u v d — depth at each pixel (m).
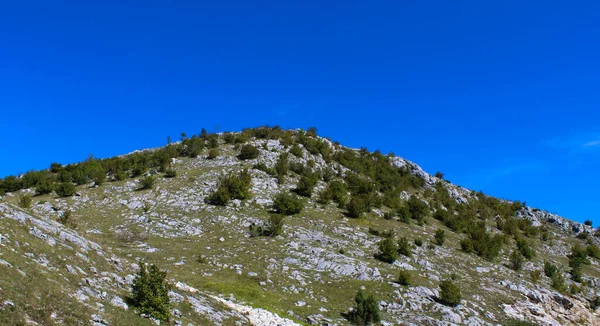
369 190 70.56
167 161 71.31
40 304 17.28
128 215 50.72
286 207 55.12
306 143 86.75
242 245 44.34
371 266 41.84
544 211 90.88
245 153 75.94
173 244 43.06
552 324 37.91
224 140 87.50
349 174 77.00
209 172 66.94
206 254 40.94
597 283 54.81
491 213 82.88
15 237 21.70
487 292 41.44
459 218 71.75
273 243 45.56
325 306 33.19
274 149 80.31
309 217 55.06
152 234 45.59
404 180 85.62
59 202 54.78
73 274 21.42
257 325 25.52
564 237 79.69
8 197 58.88
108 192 59.00
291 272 38.62
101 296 20.62
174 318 21.70
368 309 30.88
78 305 18.55
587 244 76.94
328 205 61.62
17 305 16.39
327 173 73.38
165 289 21.95
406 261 45.84
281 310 30.53
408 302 35.31
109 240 42.22
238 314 26.33
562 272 56.06
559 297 43.62
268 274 37.38
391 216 63.19
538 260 59.78
